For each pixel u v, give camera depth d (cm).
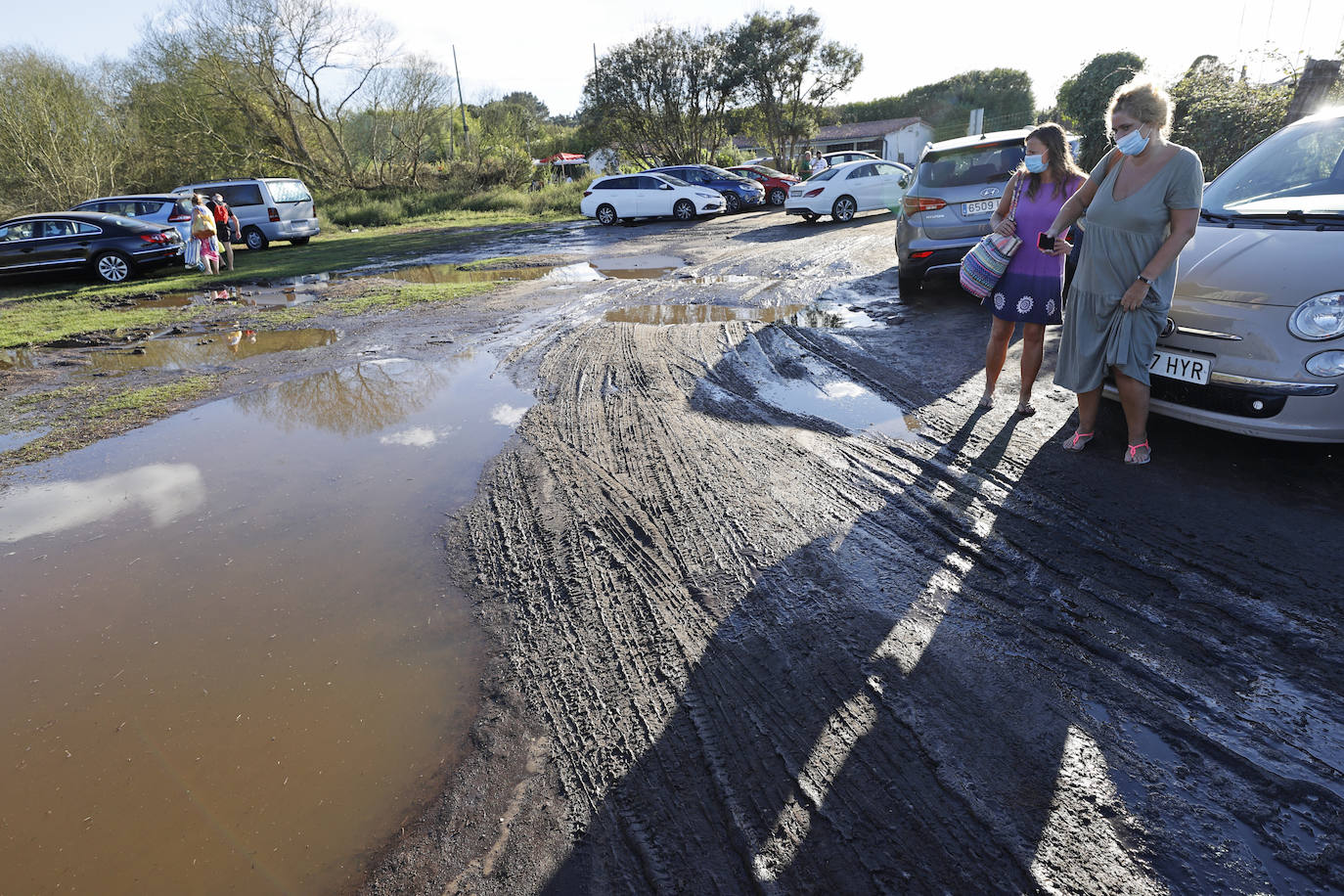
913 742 216
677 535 343
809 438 440
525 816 203
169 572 338
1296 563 284
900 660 250
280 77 3145
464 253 1568
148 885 190
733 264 1137
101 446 504
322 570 333
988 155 733
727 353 629
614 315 819
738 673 251
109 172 2731
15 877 194
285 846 199
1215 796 193
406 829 202
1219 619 258
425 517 377
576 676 257
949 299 775
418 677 261
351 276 1321
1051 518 330
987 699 230
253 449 485
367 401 572
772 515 354
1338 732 211
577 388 566
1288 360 323
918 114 5897
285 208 1930
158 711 252
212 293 1188
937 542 320
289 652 278
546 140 5800
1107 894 170
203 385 637
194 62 2995
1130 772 202
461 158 3678
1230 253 360
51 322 969
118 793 219
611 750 223
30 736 244
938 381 522
